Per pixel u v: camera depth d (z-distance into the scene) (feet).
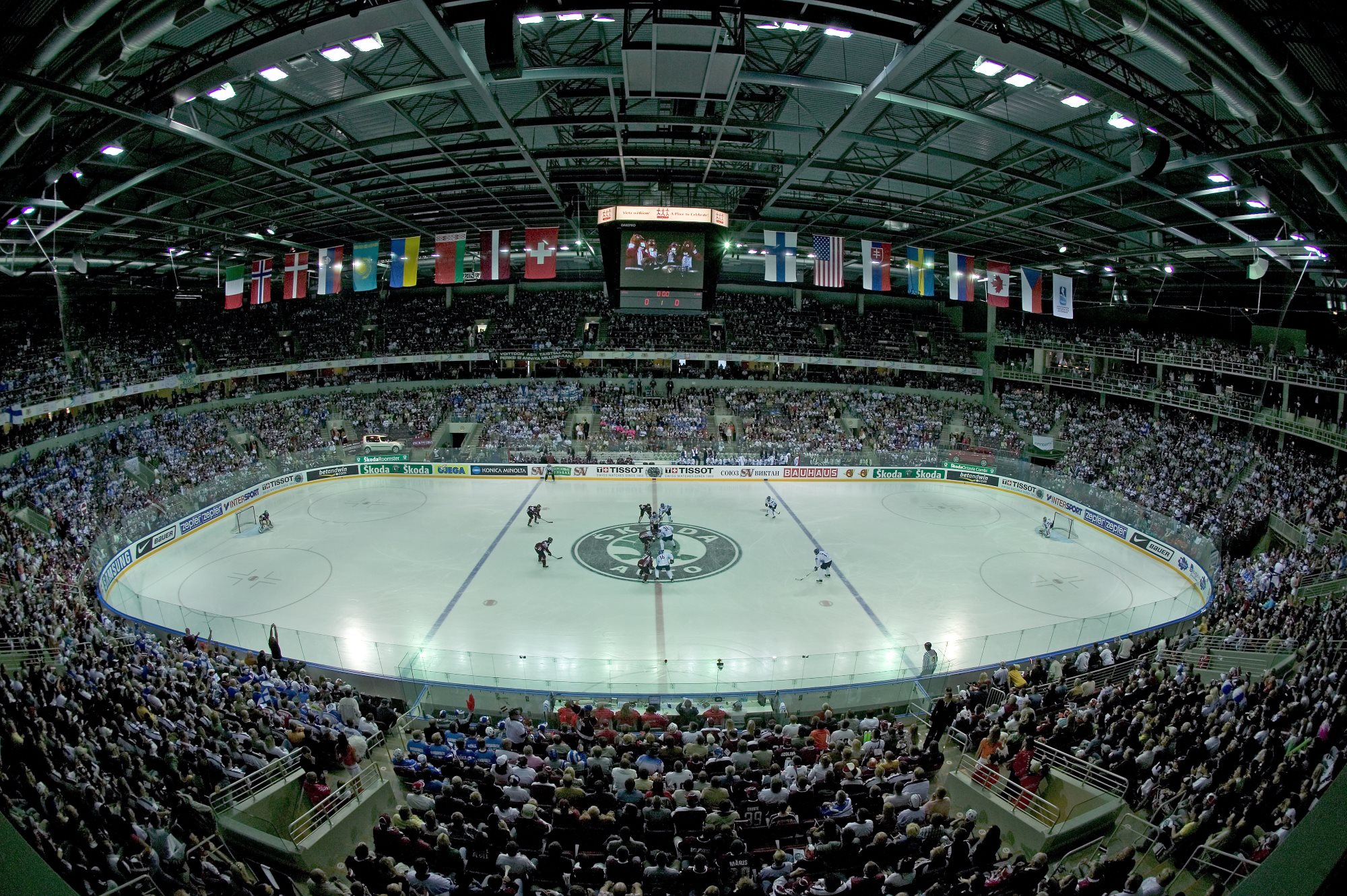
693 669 75.25
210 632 74.69
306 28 53.52
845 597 98.73
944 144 93.40
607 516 135.85
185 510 124.77
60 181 86.63
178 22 48.83
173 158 82.74
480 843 35.76
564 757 48.32
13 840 11.73
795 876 33.40
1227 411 144.87
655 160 106.32
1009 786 44.21
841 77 77.66
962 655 79.77
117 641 67.56
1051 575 109.29
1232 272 135.64
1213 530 117.39
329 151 88.22
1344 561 85.87
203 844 35.81
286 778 43.34
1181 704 51.44
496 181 112.16
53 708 44.47
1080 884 30.94
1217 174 79.20
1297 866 9.50
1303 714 46.01
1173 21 47.16
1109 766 45.19
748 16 54.60
